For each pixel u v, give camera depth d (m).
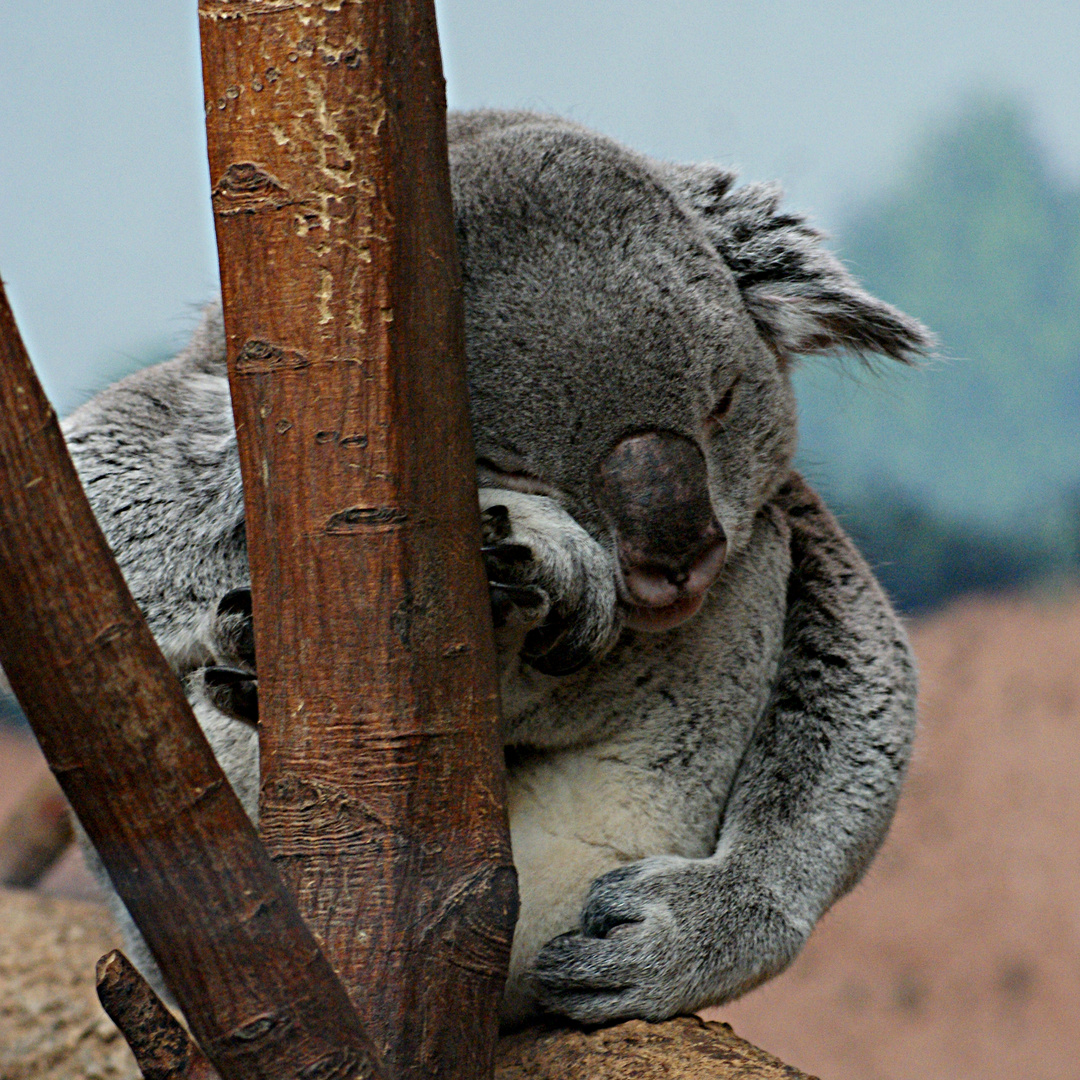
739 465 7.02
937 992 26.94
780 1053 25.78
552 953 6.27
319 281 3.92
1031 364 48.03
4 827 12.58
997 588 47.25
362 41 3.88
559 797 6.98
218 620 4.92
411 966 3.91
